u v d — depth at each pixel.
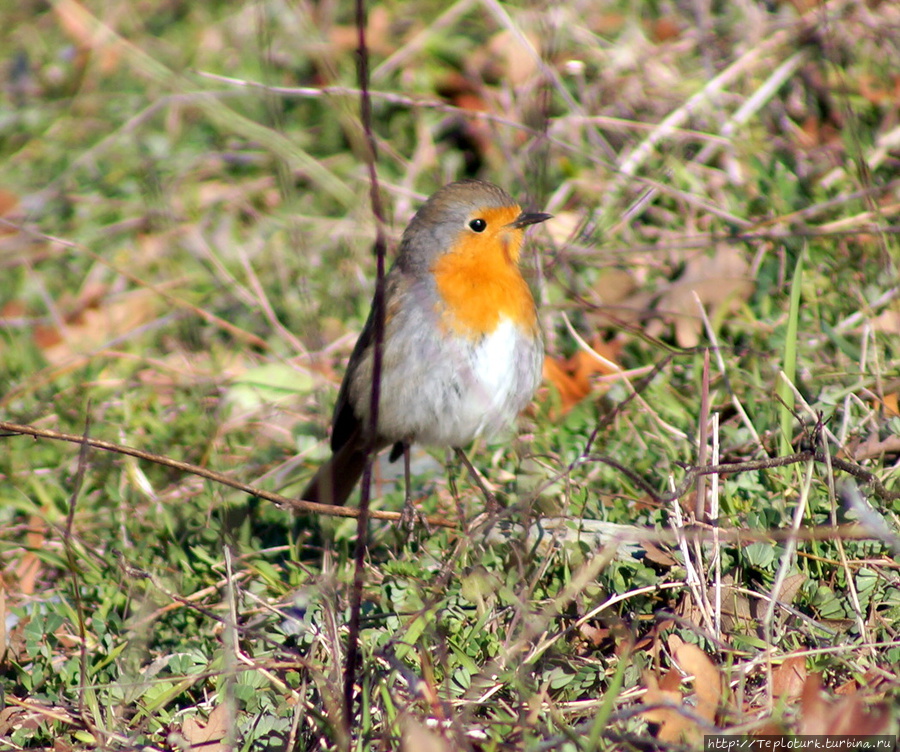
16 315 12.31
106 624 7.38
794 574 6.59
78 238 12.95
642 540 6.91
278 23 13.84
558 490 7.98
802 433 7.65
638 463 8.38
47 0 15.62
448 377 8.45
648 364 9.78
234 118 6.44
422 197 11.77
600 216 11.12
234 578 7.54
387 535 8.52
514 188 12.10
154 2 15.34
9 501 8.95
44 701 6.85
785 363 7.65
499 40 12.99
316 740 6.09
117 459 9.59
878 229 9.37
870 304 9.32
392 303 8.60
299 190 12.78
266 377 10.54
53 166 13.95
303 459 9.67
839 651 6.16
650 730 5.96
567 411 9.52
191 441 9.89
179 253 12.32
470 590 6.71
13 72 15.31
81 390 10.62
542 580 7.14
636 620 6.38
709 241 10.18
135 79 14.42
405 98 11.87
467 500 8.64
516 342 8.53
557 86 11.57
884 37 11.80
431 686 5.93
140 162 13.24
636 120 12.30
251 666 6.61
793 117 11.85
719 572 6.52
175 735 6.21
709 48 12.65
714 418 7.21
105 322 11.96
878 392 8.43
